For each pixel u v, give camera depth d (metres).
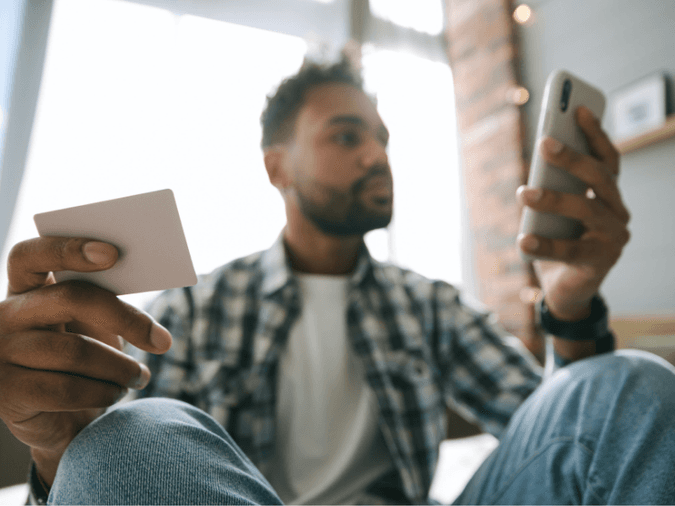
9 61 2.27
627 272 2.60
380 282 0.93
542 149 0.53
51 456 0.38
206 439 0.34
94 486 0.29
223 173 2.67
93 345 0.34
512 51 3.28
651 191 2.48
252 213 2.66
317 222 0.85
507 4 3.34
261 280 0.88
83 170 2.40
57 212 0.34
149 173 2.53
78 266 0.33
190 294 0.84
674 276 2.37
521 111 3.21
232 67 2.80
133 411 0.35
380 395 0.80
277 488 0.76
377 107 0.94
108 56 2.55
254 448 0.74
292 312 0.84
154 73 2.62
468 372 0.88
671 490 0.35
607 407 0.42
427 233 3.23
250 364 0.80
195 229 2.59
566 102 0.56
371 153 0.85
